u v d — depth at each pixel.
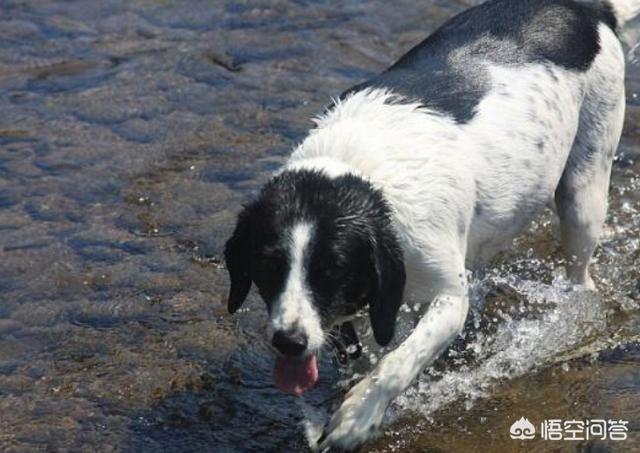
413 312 8.27
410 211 7.70
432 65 8.65
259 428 8.19
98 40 13.75
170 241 10.27
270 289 7.38
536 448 7.86
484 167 8.29
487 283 9.61
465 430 8.10
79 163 11.43
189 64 13.19
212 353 8.92
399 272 7.48
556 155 8.80
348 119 8.15
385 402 7.53
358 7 14.31
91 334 9.13
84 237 10.33
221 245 10.18
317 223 7.23
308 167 7.59
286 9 14.31
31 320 9.30
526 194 8.64
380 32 13.74
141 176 11.23
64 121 12.16
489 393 8.48
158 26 14.05
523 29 8.91
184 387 8.58
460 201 8.03
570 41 8.97
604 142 9.25
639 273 9.85
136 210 10.71
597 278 9.82
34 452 7.93
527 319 9.27
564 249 9.53
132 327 9.21
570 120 8.89
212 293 9.59
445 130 8.14
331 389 8.58
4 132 11.95
